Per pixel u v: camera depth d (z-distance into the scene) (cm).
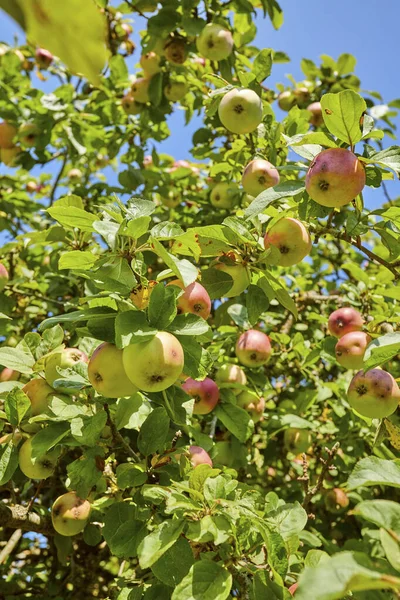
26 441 227
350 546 311
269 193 229
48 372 229
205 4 397
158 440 213
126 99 480
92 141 484
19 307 412
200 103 445
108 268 184
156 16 383
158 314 178
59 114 461
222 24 397
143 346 172
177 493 183
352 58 476
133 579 238
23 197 516
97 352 188
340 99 202
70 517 234
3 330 343
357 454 363
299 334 383
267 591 171
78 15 36
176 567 180
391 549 118
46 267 427
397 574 112
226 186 384
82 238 286
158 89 440
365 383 240
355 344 265
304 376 410
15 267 419
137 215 195
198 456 239
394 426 246
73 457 347
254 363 315
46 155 504
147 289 193
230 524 176
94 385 189
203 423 343
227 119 299
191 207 513
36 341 245
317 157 221
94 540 264
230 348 352
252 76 309
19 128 480
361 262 516
